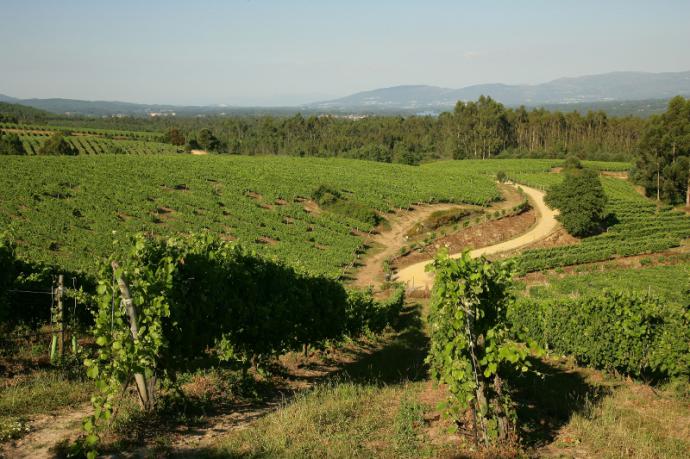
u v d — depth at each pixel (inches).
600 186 2393.0
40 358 505.7
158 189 2283.5
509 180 3804.1
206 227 1905.8
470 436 359.6
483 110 5979.3
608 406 455.8
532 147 6003.9
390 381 577.9
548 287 1573.6
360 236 2228.1
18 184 1990.7
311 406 409.1
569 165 4269.2
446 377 360.2
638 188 3663.9
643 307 581.6
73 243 1492.4
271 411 418.6
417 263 2025.1
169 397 390.6
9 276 508.1
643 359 569.6
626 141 5521.7
